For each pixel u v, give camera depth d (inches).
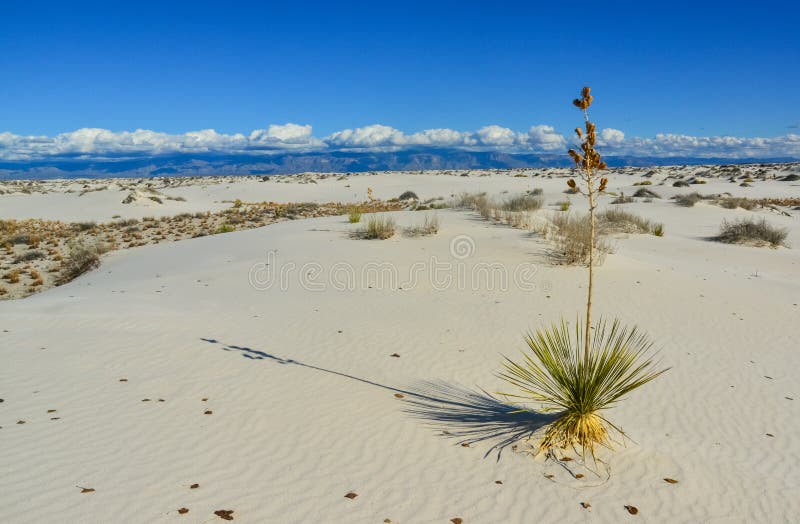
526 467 213.5
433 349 355.3
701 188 2228.1
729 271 682.8
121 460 201.9
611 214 1063.0
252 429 234.4
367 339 372.5
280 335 379.6
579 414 229.9
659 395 293.3
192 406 255.8
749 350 372.5
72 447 210.2
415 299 487.2
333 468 205.8
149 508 171.8
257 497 182.9
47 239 1144.2
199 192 2431.1
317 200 2235.5
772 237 911.0
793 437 248.4
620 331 404.5
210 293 521.7
